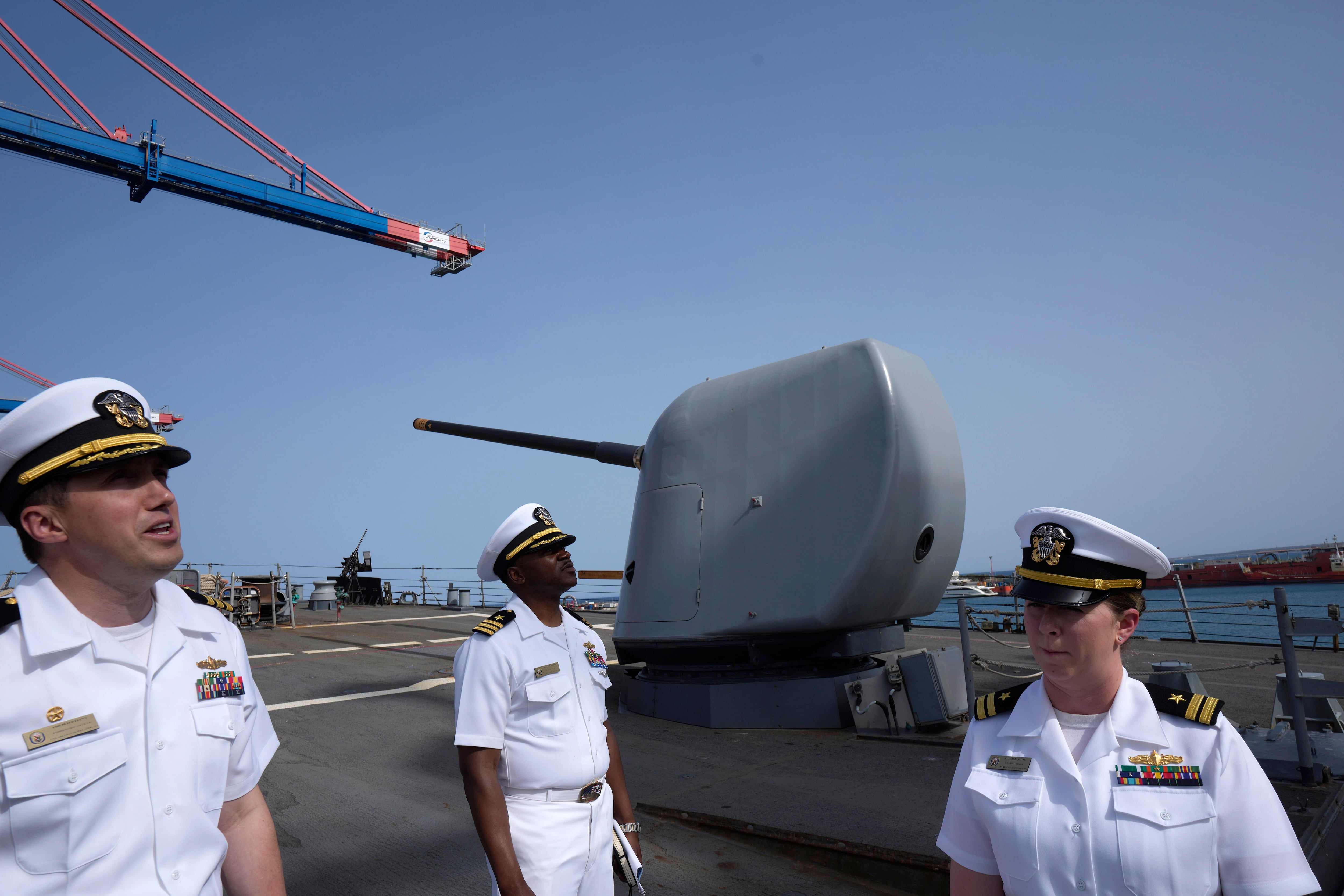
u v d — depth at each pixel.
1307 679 4.75
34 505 1.59
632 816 2.87
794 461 7.30
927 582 7.42
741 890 4.07
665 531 8.05
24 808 1.46
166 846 1.58
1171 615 18.50
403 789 5.80
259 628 17.58
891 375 6.99
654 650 8.12
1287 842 1.50
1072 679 1.69
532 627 2.77
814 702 7.20
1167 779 1.58
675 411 8.34
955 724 7.00
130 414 1.68
